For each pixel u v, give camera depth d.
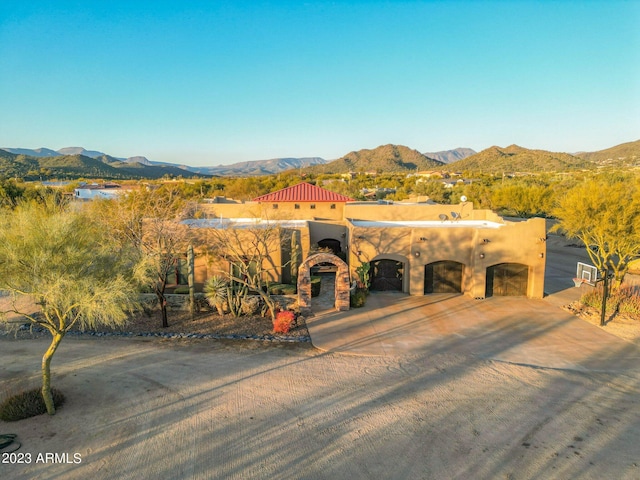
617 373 15.80
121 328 20.73
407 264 26.22
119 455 11.04
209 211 35.28
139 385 14.98
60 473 10.33
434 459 10.84
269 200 35.81
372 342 18.86
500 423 12.48
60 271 12.63
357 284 25.78
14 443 11.55
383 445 11.45
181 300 23.39
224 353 17.86
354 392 14.44
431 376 15.63
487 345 18.50
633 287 26.12
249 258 24.53
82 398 14.07
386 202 40.22
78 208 16.92
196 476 10.25
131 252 15.39
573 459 10.80
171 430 12.20
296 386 14.88
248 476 10.26
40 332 20.31
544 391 14.44
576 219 23.84
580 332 19.91
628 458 10.83
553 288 27.81
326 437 11.85
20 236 12.99
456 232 25.58
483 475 10.23
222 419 12.78
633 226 22.50
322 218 36.44
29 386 14.86
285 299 23.17
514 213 60.25
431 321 21.48
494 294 25.84
